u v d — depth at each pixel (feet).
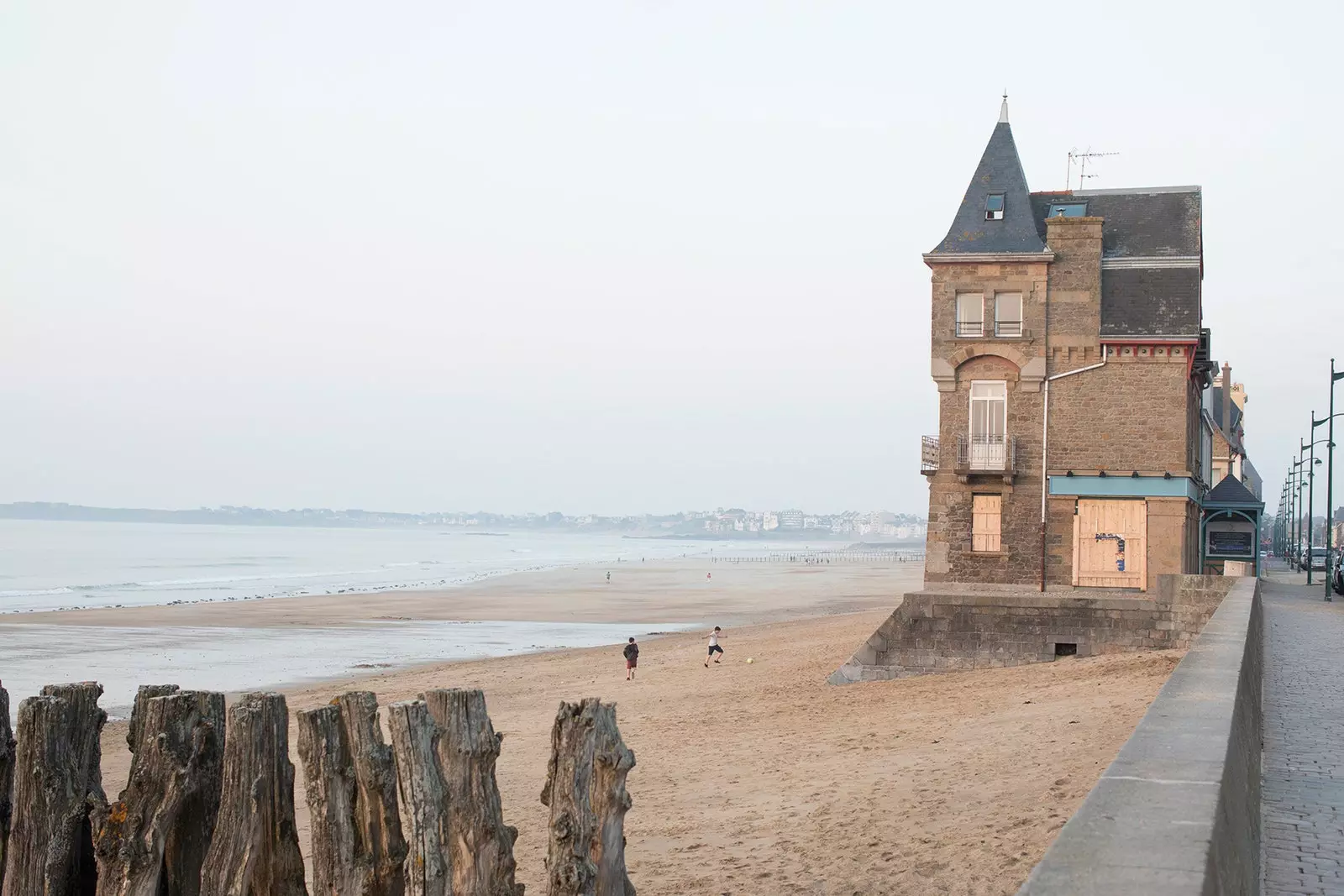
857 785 54.44
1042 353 118.32
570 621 223.10
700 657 138.51
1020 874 36.63
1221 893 15.40
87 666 147.64
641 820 53.21
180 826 31.17
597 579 414.82
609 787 31.96
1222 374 258.16
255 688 128.67
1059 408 118.11
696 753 71.26
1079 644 93.61
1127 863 14.39
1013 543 118.52
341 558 635.66
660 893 41.09
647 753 73.31
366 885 30.63
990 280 120.06
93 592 311.88
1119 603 92.99
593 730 31.78
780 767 62.95
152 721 31.04
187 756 30.91
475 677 132.26
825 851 43.65
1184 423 115.55
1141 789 18.10
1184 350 115.75
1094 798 17.57
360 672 143.33
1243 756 25.99
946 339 120.78
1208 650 39.63
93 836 30.42
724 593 325.62
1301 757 38.17
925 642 96.94
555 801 31.55
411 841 30.12
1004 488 118.83
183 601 272.72
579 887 30.73
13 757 31.68
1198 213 123.03
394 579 403.34
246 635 190.19
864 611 224.12
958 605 96.32
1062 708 68.23
